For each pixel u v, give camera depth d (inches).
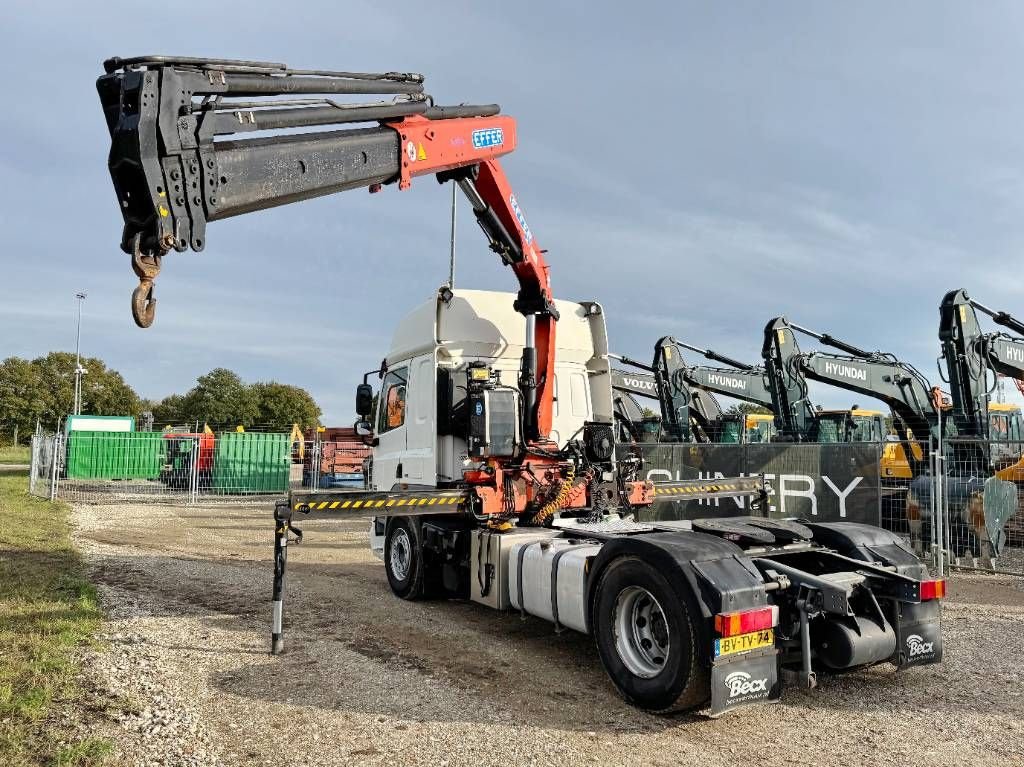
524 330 326.3
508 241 289.9
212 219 150.9
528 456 292.0
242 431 1083.3
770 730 171.6
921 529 461.4
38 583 307.6
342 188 188.5
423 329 315.6
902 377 664.4
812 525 222.5
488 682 203.0
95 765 141.8
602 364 339.3
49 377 2504.9
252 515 664.4
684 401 827.4
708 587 167.9
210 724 168.4
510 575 245.4
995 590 348.2
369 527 611.5
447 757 153.7
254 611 282.7
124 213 138.4
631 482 301.0
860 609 200.8
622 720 176.4
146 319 137.9
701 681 168.2
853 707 187.0
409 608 293.7
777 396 689.0
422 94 220.8
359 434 365.4
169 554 422.6
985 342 541.6
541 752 157.0
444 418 303.7
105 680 192.5
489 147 263.7
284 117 168.4
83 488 877.2
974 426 533.6
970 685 204.2
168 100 138.5
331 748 157.2
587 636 252.1
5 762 140.2
